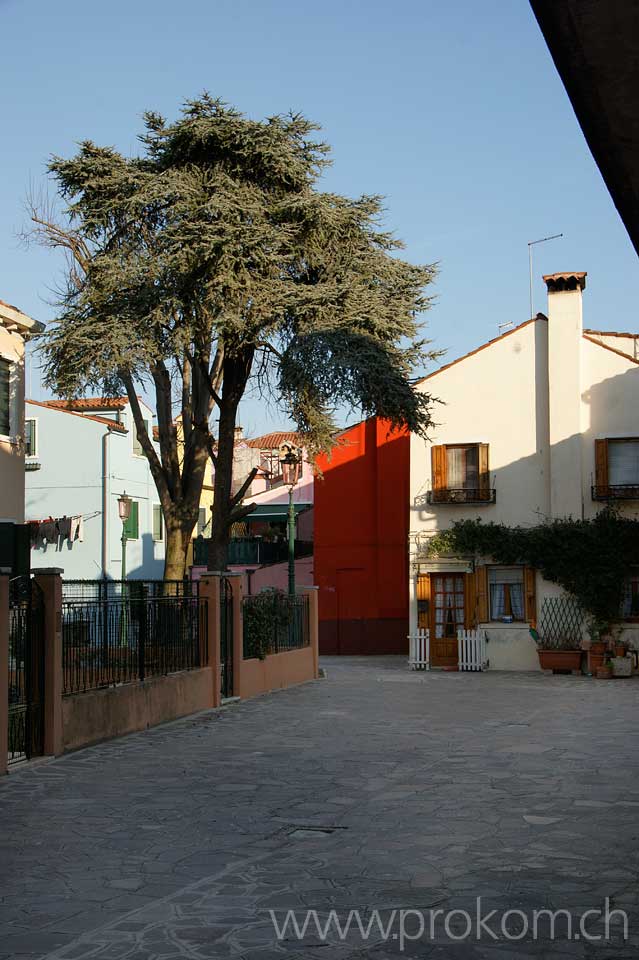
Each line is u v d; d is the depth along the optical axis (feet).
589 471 90.48
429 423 75.82
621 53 10.30
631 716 55.83
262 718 55.57
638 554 88.02
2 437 67.10
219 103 72.33
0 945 18.99
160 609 54.60
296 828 28.96
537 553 89.81
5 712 38.01
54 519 132.98
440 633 93.40
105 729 46.52
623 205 13.03
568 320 91.71
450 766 39.40
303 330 71.20
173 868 24.62
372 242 77.30
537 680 81.41
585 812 30.50
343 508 113.09
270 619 71.41
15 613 40.40
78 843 27.25
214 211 68.33
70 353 68.85
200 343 73.10
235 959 18.19
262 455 163.22
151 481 146.30
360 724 52.90
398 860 25.14
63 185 72.90
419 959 18.19
